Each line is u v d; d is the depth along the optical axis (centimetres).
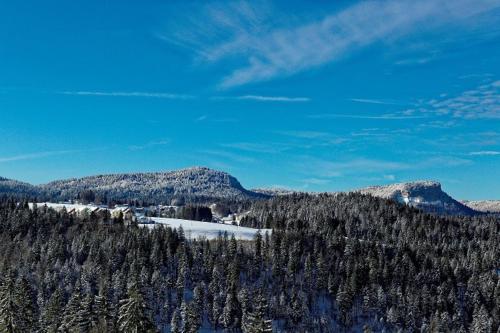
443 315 19488
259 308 8981
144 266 19612
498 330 18762
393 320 19738
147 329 7344
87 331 10806
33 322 11562
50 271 18750
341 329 19462
